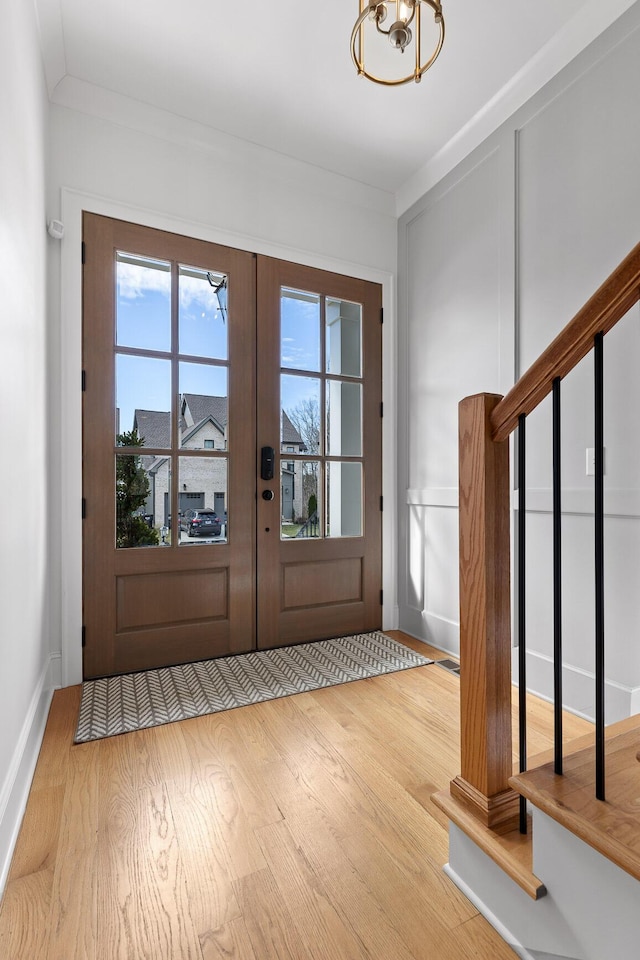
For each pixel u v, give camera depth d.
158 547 2.50
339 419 3.05
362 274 3.10
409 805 1.44
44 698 1.98
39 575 1.88
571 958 0.90
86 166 2.35
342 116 2.51
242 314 2.73
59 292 2.27
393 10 1.90
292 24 1.99
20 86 1.51
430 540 2.92
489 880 1.07
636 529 1.81
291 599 2.88
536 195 2.25
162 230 2.53
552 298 2.18
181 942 1.01
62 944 1.00
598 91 1.97
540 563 2.18
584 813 0.88
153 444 2.51
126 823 1.36
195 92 2.36
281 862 1.22
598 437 0.94
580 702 2.00
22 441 1.51
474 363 2.61
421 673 2.45
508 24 1.98
